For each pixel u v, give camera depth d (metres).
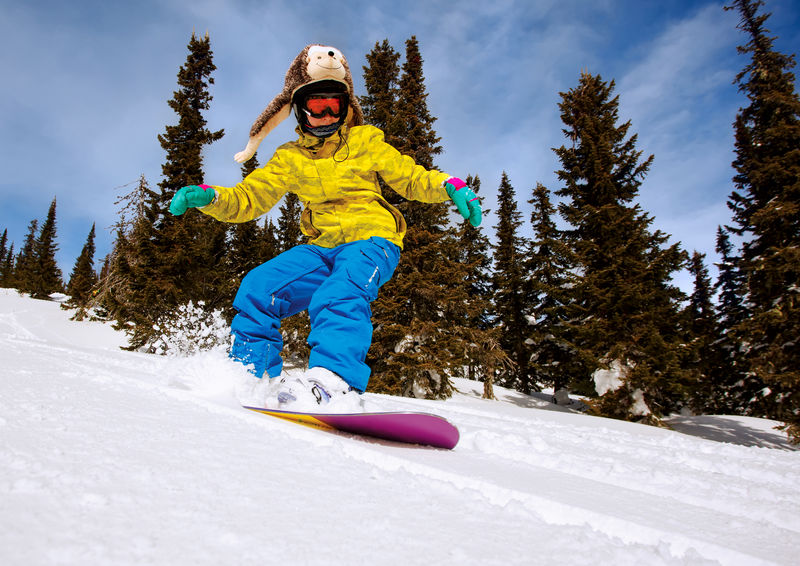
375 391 11.45
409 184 2.36
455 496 0.86
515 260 21.62
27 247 50.19
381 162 2.34
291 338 13.95
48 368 2.23
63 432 0.96
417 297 12.88
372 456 1.10
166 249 13.79
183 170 14.70
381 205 2.37
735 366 14.03
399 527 0.67
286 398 1.68
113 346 14.11
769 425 12.18
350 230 2.28
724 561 0.73
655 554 0.67
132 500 0.64
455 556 0.59
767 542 0.81
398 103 14.41
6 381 1.59
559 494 0.98
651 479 1.37
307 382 1.76
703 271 28.59
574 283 13.60
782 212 11.25
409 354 11.55
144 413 1.30
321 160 2.34
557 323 15.62
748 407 16.03
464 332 13.45
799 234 11.48
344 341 1.90
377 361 12.41
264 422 1.33
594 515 0.84
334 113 2.28
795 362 10.73
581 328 12.62
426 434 1.45
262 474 0.85
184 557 0.50
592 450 2.08
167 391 1.72
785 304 11.08
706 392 18.33
